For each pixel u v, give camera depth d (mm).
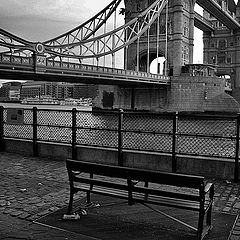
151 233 5234
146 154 9461
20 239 5070
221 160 8750
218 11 92750
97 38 54219
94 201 6656
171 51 78625
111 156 10008
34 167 10000
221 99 70875
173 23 78312
